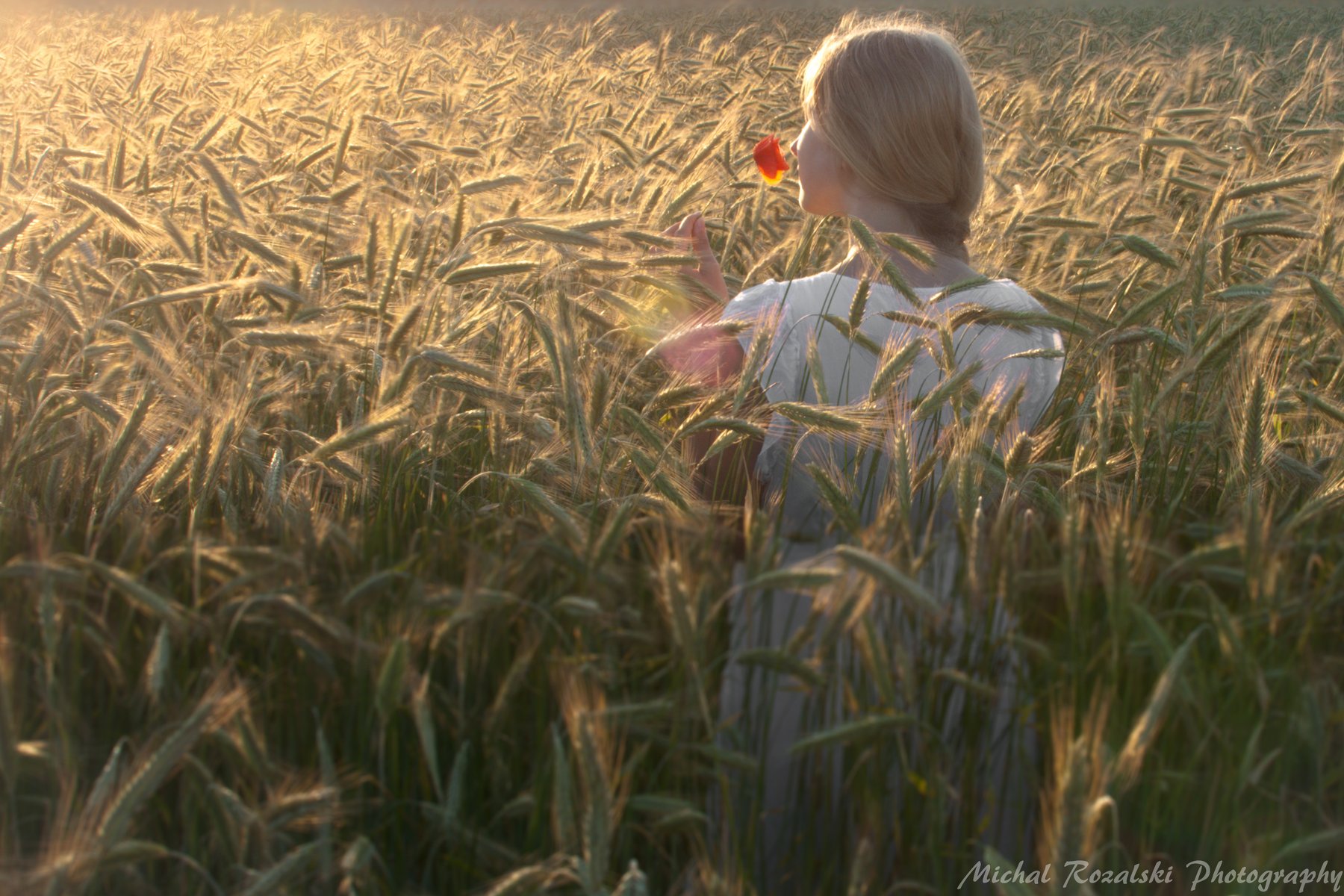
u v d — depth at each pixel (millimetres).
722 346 2516
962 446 2002
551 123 7016
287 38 17734
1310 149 5371
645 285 2922
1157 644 1562
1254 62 10820
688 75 9195
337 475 2225
